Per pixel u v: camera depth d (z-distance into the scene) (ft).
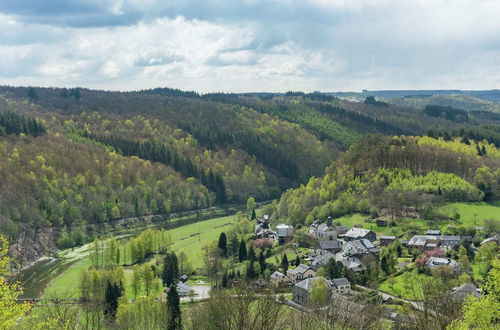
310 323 193.77
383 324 235.61
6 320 162.81
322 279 420.36
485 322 181.68
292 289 471.21
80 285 478.59
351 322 211.00
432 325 205.87
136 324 364.17
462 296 270.67
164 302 387.14
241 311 161.27
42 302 405.59
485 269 450.71
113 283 454.81
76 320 352.69
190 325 267.80
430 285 302.45
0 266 177.17
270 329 163.02
